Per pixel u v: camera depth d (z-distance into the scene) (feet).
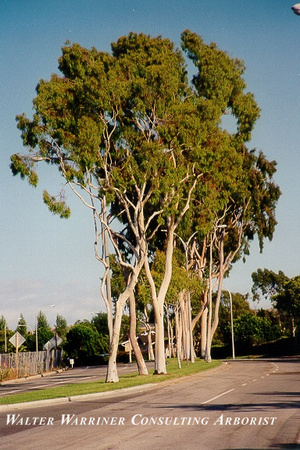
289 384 102.63
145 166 120.16
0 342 354.74
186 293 201.57
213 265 225.76
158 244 176.14
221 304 444.96
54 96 116.06
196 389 98.63
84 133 114.11
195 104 130.93
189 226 152.25
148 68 121.29
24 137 117.50
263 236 203.31
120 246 148.66
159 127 122.52
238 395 83.61
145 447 43.52
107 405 77.61
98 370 217.36
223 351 335.06
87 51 121.19
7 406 78.59
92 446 44.73
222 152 130.82
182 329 237.04
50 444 46.60
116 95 118.62
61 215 115.85
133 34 132.36
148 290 168.04
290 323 413.80
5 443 48.03
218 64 144.25
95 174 121.70
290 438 46.06
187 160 129.59
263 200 201.46
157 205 140.97
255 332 335.88
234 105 151.53
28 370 191.52
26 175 116.67
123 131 123.24
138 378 126.62
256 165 201.26
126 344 453.99
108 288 120.47
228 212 205.05
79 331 356.38
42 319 481.05
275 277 413.59
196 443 44.80
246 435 48.11
